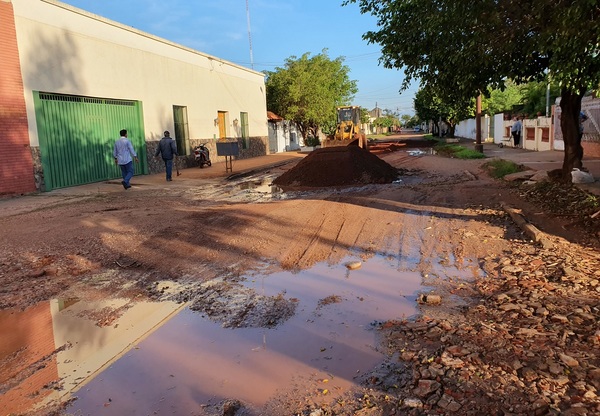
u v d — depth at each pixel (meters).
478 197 10.34
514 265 5.72
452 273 5.72
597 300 4.50
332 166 14.60
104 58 15.95
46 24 13.45
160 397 3.38
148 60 18.56
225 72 25.77
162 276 6.05
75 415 3.21
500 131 31.50
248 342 4.20
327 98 37.00
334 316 4.68
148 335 4.41
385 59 10.29
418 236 7.41
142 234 7.82
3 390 3.57
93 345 4.25
